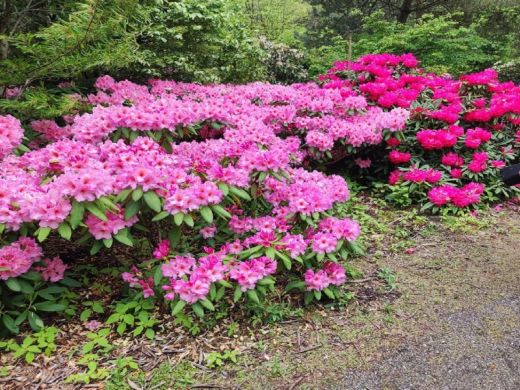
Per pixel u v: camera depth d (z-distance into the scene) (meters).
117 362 2.07
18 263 2.09
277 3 10.93
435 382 2.00
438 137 3.98
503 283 2.75
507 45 10.41
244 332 2.31
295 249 2.31
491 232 3.43
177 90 4.14
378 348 2.20
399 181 4.00
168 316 2.39
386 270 2.85
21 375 2.02
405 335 2.29
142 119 2.61
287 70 7.73
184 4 4.43
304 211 2.44
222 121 3.18
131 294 2.47
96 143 2.62
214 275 2.17
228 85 4.62
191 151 2.82
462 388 1.97
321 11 11.97
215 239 2.69
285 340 2.26
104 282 2.69
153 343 2.22
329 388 1.97
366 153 4.31
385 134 3.99
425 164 4.15
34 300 2.36
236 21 5.32
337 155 4.20
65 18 3.75
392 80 4.71
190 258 2.24
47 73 3.26
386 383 2.00
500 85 4.61
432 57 8.60
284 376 2.04
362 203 3.99
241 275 2.18
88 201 2.05
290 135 4.04
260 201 2.86
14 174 2.39
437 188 3.82
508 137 4.39
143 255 2.84
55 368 2.06
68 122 3.58
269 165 2.41
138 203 2.16
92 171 2.04
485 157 3.96
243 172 2.37
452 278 2.81
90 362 2.06
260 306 2.38
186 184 2.29
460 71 9.09
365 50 8.93
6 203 2.03
